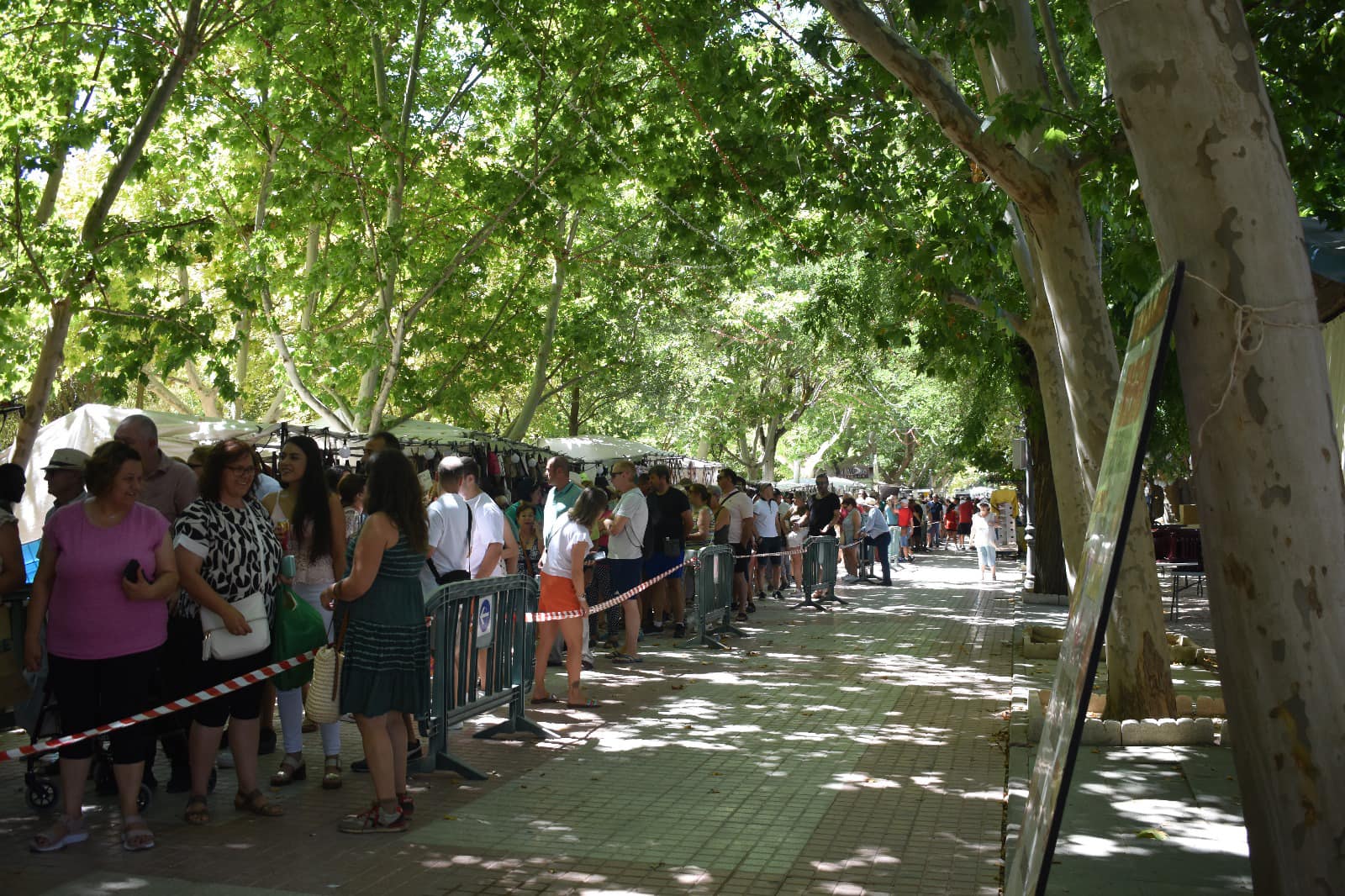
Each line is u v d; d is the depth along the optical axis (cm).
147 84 1415
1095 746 823
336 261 1930
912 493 5525
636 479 1301
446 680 739
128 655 573
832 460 5866
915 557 3984
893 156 1392
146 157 1402
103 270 1355
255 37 1717
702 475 3681
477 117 2061
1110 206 1107
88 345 1463
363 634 607
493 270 2555
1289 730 386
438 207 1998
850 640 1457
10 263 1293
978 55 1027
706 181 1556
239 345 1514
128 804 572
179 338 1455
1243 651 396
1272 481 390
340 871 543
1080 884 529
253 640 617
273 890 514
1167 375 1686
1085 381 839
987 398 2077
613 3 1719
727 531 1711
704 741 839
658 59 1647
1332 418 398
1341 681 384
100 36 1425
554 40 1839
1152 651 866
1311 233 900
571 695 977
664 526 1381
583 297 2597
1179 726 826
